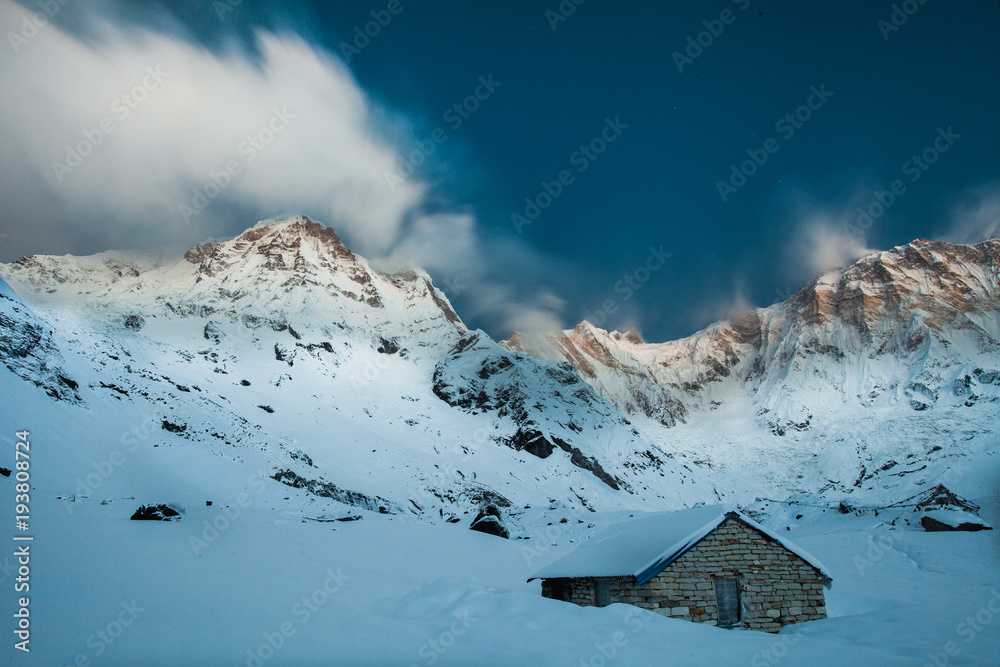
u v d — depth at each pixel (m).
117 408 83.31
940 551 45.03
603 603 21.88
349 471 109.62
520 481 137.88
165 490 61.12
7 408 56.03
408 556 38.69
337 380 178.25
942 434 194.12
